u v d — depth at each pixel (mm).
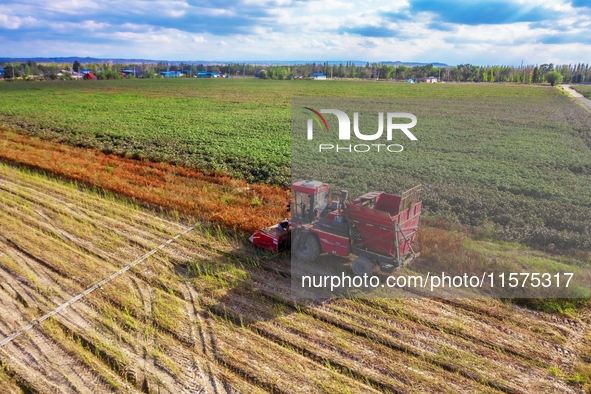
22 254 10055
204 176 16359
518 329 7258
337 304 7879
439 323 7371
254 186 14820
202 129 27719
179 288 8586
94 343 6957
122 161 19016
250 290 8445
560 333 7184
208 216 12047
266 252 9938
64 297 8289
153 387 6078
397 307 7734
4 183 15352
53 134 25812
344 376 6301
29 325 7453
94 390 6062
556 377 6289
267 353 6754
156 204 13156
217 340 7039
